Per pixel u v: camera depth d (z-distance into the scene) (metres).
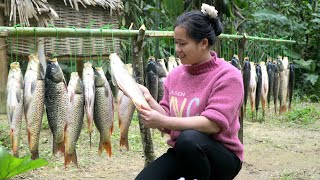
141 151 6.21
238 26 9.77
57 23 6.94
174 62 4.25
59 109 3.13
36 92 3.04
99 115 3.35
